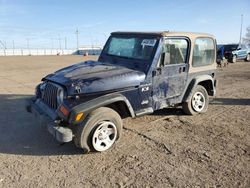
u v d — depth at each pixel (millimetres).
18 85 11203
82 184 3670
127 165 4172
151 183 3684
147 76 5113
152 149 4723
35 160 4348
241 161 4289
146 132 5508
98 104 4391
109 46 6129
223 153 4570
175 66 5645
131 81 4875
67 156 4480
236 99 8570
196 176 3852
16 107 7406
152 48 5234
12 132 5504
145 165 4164
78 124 4332
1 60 32656
